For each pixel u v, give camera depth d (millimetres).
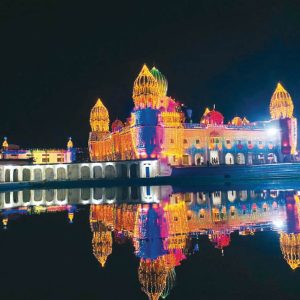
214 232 20578
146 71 66312
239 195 38438
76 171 76938
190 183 58312
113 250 17531
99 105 90375
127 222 24703
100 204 35406
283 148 76125
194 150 71875
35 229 23000
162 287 12688
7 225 24578
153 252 16938
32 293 12422
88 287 12898
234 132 75000
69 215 28656
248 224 22594
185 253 16641
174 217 25859
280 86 79250
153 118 64812
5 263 15828
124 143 73750
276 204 30812
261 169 60406
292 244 17516
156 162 62375
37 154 94000
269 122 78500
